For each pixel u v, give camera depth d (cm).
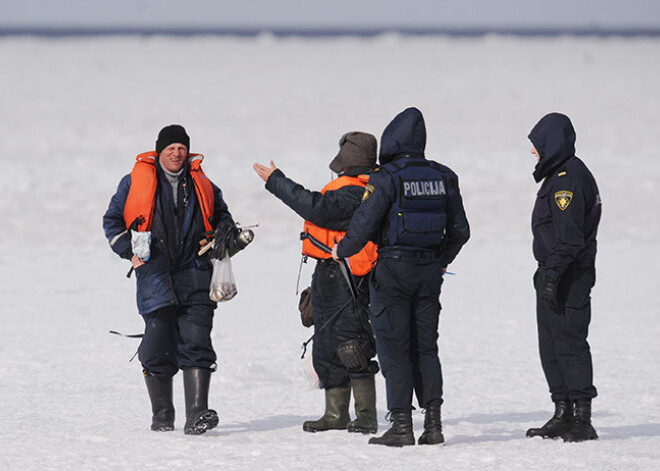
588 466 1752
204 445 1955
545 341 2078
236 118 13662
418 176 1925
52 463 1795
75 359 3041
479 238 6156
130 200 2103
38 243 5866
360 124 13225
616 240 6078
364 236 1916
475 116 14075
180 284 2134
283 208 7212
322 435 2098
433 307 1973
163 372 2141
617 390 2633
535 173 2022
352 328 2120
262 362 3011
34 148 10294
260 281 4691
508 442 1983
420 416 2405
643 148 10838
